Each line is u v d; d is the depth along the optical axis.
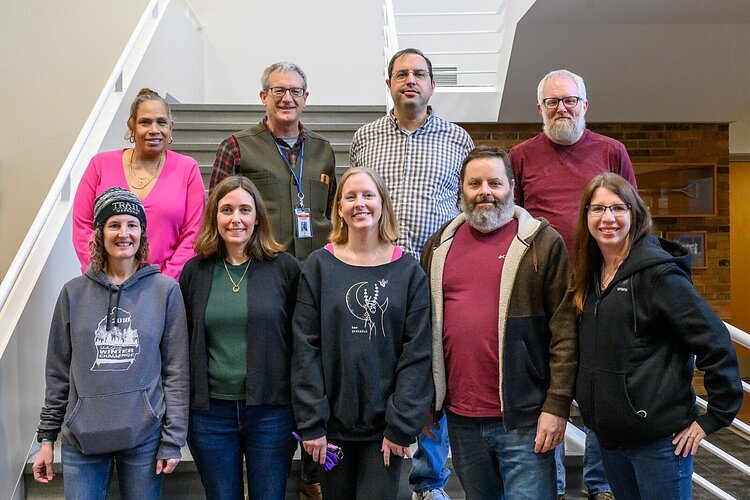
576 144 2.31
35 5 4.85
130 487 1.76
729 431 4.14
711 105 4.35
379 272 1.76
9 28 4.84
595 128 4.73
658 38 3.79
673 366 1.57
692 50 3.87
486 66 5.50
